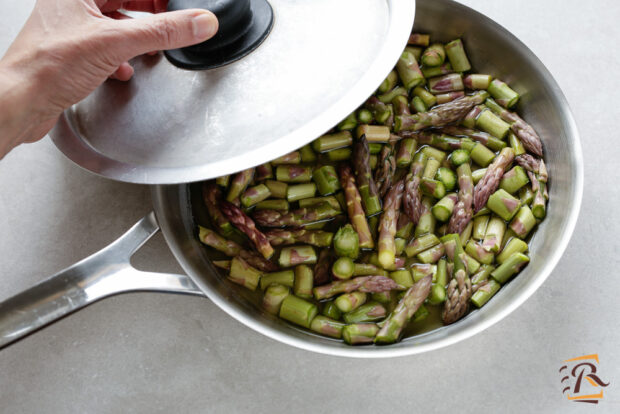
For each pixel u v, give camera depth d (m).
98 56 0.41
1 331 0.42
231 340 0.49
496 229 0.49
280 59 0.41
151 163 0.41
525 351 0.48
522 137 0.50
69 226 0.53
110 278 0.43
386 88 0.53
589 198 0.52
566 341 0.48
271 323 0.46
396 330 0.45
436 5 0.52
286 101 0.41
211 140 0.41
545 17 0.59
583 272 0.50
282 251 0.49
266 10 0.42
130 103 0.43
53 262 0.52
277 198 0.51
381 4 0.43
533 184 0.49
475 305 0.47
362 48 0.42
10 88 0.41
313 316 0.47
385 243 0.48
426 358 0.48
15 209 0.54
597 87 0.56
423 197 0.51
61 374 0.49
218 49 0.41
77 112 0.45
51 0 0.42
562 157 0.47
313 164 0.52
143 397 0.48
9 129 0.43
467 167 0.50
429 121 0.52
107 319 0.50
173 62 0.42
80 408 0.48
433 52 0.53
